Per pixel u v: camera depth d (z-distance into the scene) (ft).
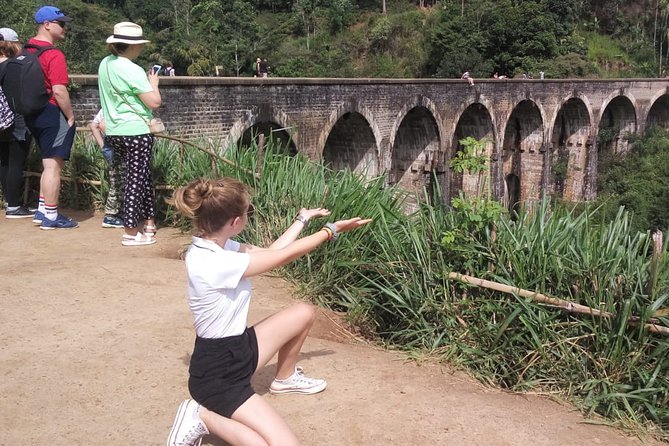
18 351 14.01
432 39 186.39
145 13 214.90
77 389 12.45
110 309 16.52
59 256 20.77
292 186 23.38
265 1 229.04
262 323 10.98
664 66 214.90
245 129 55.77
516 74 167.94
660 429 12.81
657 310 13.62
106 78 20.71
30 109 22.54
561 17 189.88
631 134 146.41
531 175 128.16
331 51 197.36
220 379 9.73
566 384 14.14
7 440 10.70
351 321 17.67
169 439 9.88
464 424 11.73
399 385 13.21
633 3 229.86
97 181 27.81
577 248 15.44
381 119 77.92
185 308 16.75
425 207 18.26
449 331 15.76
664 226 100.78
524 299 14.87
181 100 49.29
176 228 25.12
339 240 19.36
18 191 25.73
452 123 95.35
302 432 11.09
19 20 106.93
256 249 11.06
